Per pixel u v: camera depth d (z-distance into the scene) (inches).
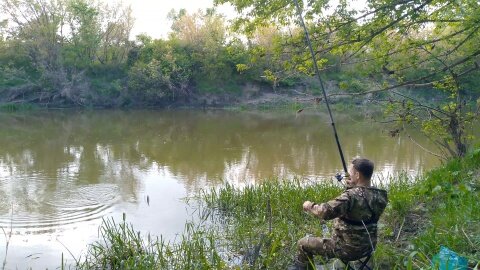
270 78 355.3
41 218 336.2
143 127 949.8
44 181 454.3
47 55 1439.5
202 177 482.9
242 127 960.3
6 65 1439.5
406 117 356.5
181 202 376.2
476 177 281.1
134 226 314.2
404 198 258.5
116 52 1560.0
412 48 334.6
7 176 474.3
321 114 1256.2
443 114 374.0
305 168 532.1
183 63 1524.4
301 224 277.6
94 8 1531.7
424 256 171.2
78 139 760.3
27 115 1173.7
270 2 332.5
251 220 295.3
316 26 327.3
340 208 165.5
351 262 196.5
